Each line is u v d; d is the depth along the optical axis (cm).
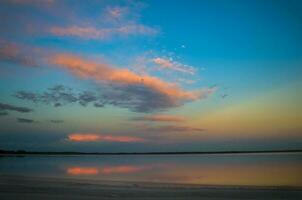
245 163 6706
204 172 4147
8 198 1489
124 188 1862
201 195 1678
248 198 1617
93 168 5369
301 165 5462
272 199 1595
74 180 2267
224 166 5644
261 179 3014
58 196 1566
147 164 7331
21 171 3947
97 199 1521
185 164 7094
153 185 2041
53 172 3931
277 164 5916
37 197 1528
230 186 2041
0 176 2417
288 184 2497
